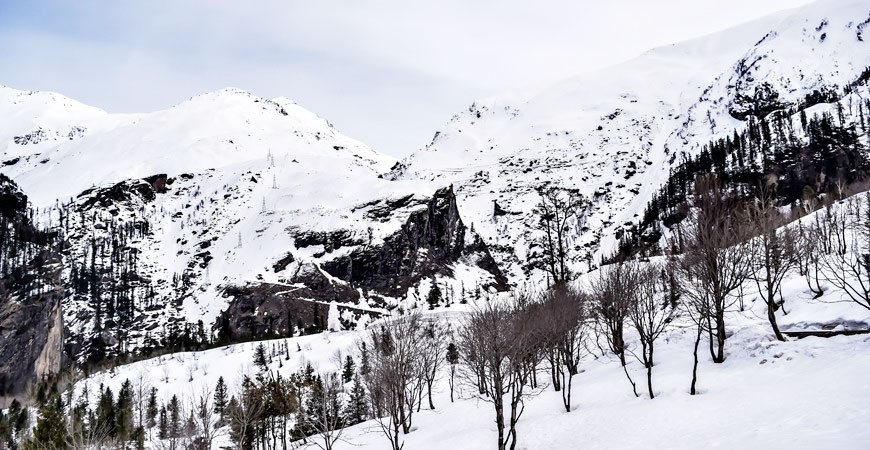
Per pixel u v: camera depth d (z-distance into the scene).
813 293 43.88
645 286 49.28
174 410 78.69
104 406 84.06
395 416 45.22
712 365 39.78
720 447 23.95
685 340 48.12
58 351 147.88
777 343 37.09
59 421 51.22
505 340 33.53
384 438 54.12
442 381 77.31
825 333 36.06
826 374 29.86
